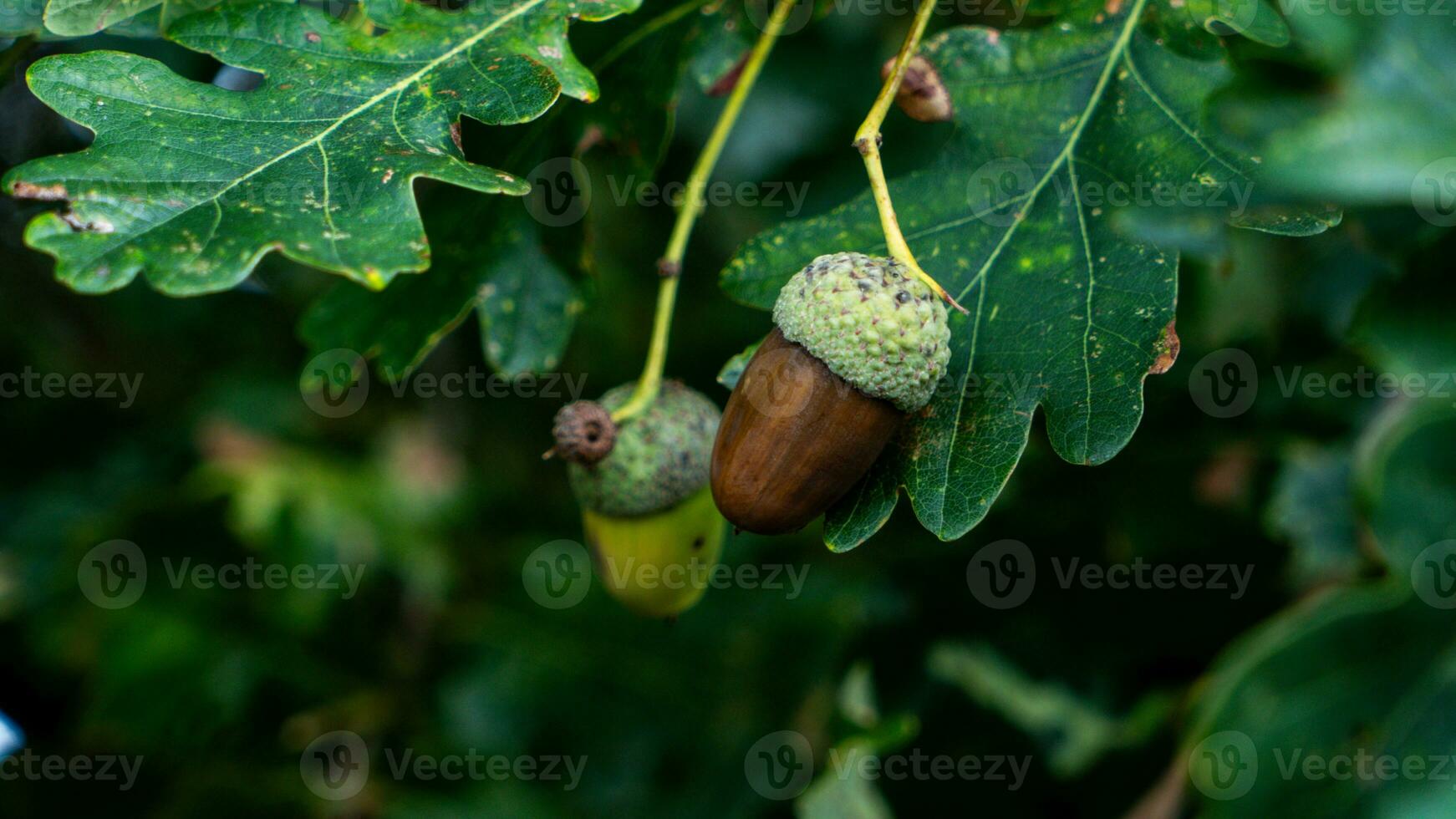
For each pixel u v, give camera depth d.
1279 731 0.30
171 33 0.31
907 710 0.38
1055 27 0.32
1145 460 0.37
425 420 0.52
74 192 0.29
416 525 0.49
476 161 0.34
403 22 0.31
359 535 0.48
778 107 0.43
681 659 0.46
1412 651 0.30
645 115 0.35
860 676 0.39
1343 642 0.30
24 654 0.48
